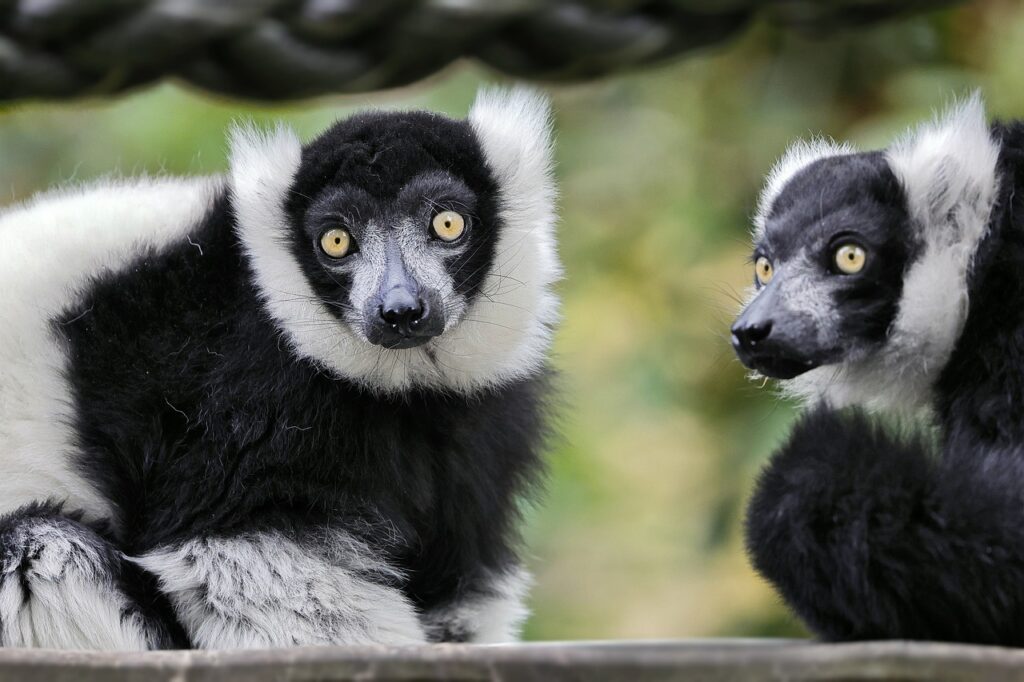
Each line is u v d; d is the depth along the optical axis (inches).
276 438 363.9
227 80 194.2
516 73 195.9
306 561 356.8
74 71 191.5
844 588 250.7
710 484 630.5
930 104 617.9
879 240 314.5
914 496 250.5
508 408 411.2
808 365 315.9
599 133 708.7
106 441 372.8
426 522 394.3
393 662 209.2
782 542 255.6
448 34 188.4
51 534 354.3
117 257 397.1
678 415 648.4
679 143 690.2
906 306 310.7
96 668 216.7
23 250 408.2
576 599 622.5
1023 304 293.6
